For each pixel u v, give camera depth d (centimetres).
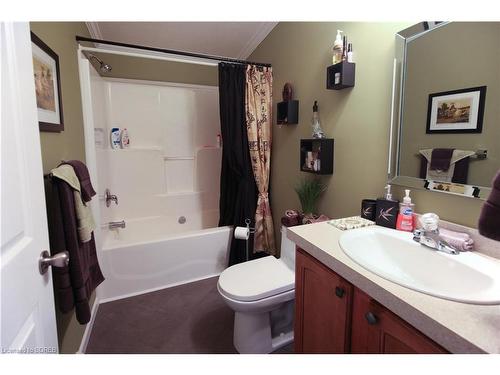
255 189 248
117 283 216
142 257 222
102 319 191
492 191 63
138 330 180
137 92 288
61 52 149
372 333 86
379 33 138
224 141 232
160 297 218
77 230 121
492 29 95
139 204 293
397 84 129
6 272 64
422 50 118
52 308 90
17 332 68
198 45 269
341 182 170
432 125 115
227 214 260
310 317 118
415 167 124
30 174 79
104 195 243
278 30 227
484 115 98
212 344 168
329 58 173
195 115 317
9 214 67
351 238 116
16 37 74
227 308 204
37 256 80
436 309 69
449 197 111
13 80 72
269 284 153
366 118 149
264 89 236
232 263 251
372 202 137
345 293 96
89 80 195
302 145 192
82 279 120
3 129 66
